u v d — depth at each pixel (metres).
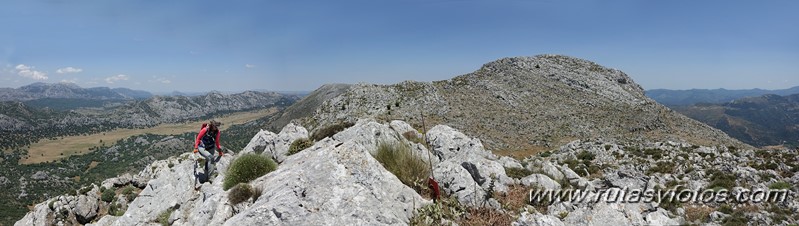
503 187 13.84
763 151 28.12
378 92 90.94
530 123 77.81
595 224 10.14
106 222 21.58
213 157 15.68
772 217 14.81
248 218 9.18
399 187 10.87
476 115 80.56
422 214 10.16
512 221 10.72
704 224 13.23
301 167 11.44
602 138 65.25
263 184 11.83
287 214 9.20
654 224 10.05
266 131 22.25
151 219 15.60
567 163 34.56
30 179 167.25
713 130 88.56
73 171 191.88
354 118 78.00
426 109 82.38
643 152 35.62
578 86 103.50
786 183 19.59
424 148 20.03
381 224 9.31
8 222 114.62
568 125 77.19
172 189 17.72
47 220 41.22
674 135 72.62
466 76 111.44
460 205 11.40
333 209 9.44
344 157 11.04
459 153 20.53
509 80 106.00
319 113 89.38
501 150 61.66
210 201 11.98
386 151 13.12
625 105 91.94
